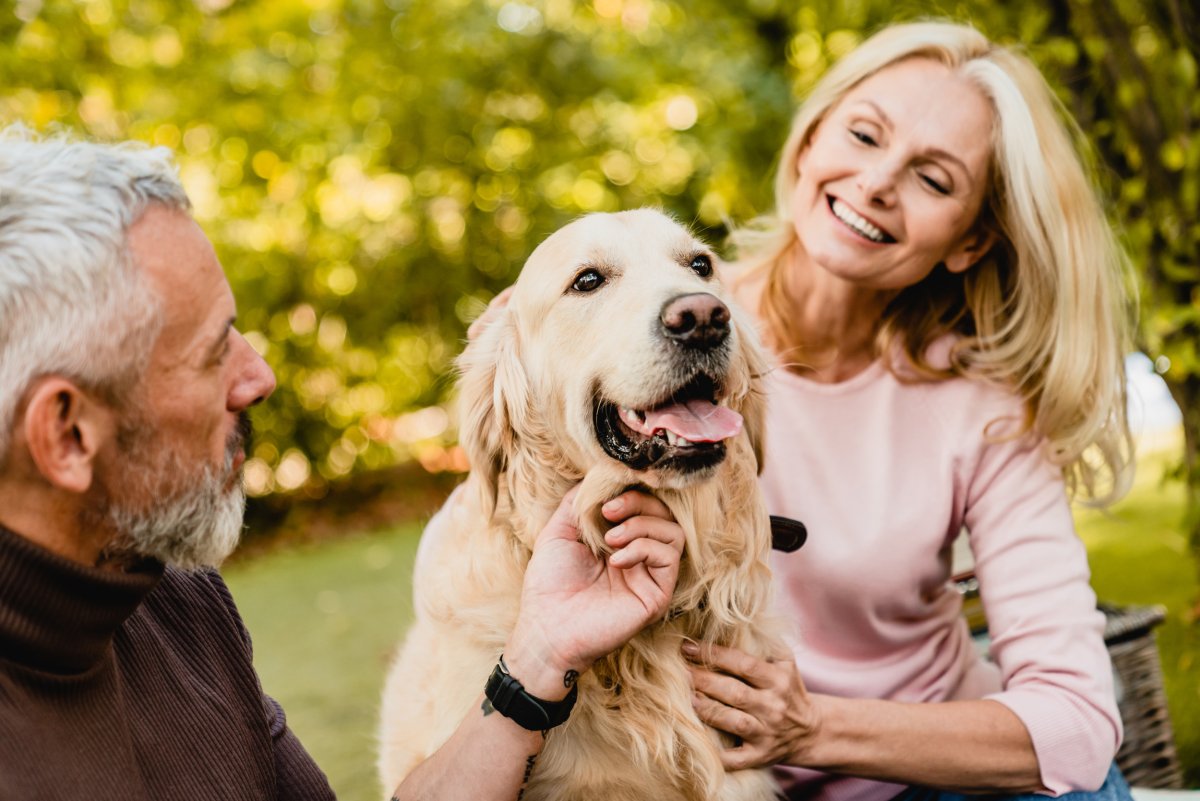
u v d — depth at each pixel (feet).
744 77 30.30
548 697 5.42
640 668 6.23
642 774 6.15
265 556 26.68
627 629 5.48
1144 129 11.51
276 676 16.03
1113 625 8.62
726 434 5.96
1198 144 11.02
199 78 26.23
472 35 28.50
